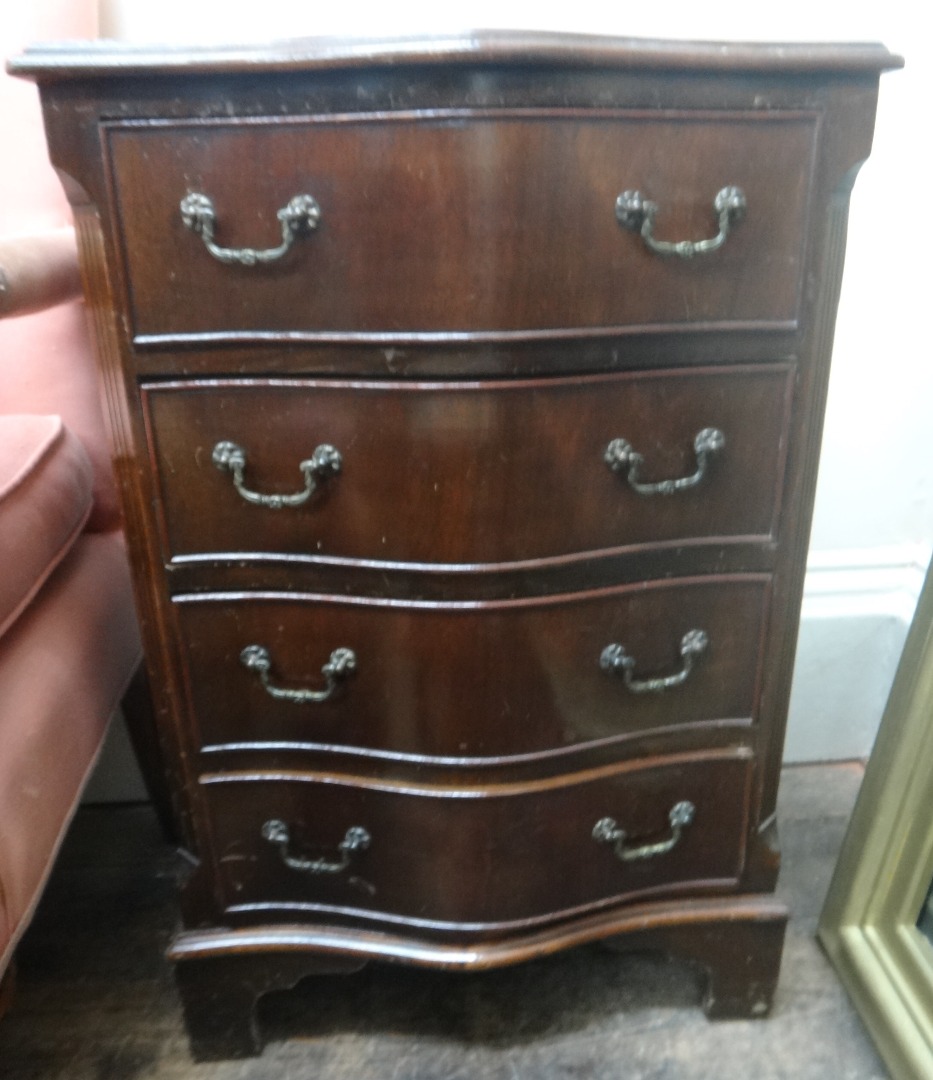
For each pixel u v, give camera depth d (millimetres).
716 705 746
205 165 556
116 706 852
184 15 918
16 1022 900
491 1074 843
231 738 731
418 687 691
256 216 566
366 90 529
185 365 605
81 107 546
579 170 549
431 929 780
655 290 592
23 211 842
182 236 572
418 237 557
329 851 774
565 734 718
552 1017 900
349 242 564
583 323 586
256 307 587
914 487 1137
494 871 753
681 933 825
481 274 562
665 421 632
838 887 938
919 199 1004
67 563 867
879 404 1091
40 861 657
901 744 848
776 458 664
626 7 941
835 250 621
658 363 616
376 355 589
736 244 595
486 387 589
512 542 638
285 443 625
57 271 686
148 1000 924
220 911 793
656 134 555
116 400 618
